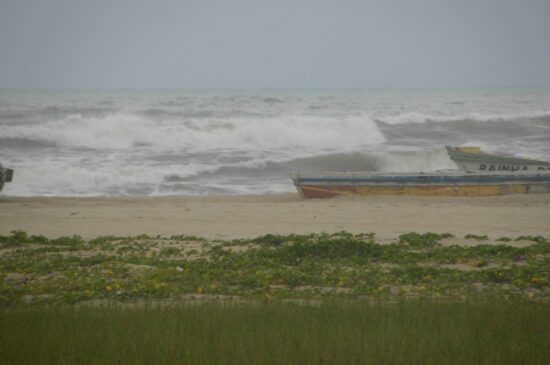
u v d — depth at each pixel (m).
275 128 163.62
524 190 91.44
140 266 47.94
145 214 77.56
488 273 44.34
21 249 55.62
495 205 82.56
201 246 57.06
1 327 29.64
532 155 138.12
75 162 127.81
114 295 38.94
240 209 80.69
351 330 29.11
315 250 52.28
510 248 52.84
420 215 75.25
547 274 43.88
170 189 109.25
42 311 32.75
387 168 136.62
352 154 139.38
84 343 27.36
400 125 187.25
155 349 26.67
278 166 130.88
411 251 54.25
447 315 31.52
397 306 33.88
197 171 122.00
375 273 45.22
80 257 52.09
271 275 43.75
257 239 58.81
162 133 159.75
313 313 32.06
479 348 26.72
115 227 69.56
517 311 32.28
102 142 155.62
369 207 81.31
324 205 83.56
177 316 31.45
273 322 30.31
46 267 47.41
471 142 164.12
